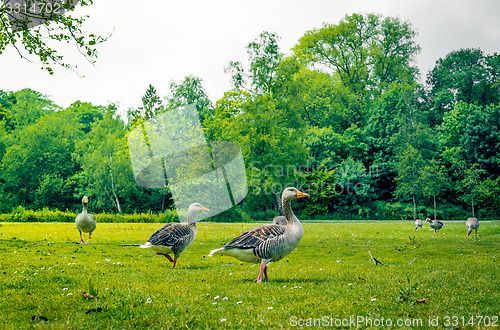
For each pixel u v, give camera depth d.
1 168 65.12
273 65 54.84
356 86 77.69
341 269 10.26
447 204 57.69
